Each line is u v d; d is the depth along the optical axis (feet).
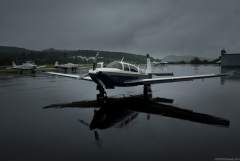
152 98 37.99
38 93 46.09
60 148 15.61
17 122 22.76
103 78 32.42
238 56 189.26
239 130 19.13
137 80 36.94
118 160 13.57
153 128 20.04
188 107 29.86
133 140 16.97
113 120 23.17
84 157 14.06
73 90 51.26
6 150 15.34
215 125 20.79
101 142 16.66
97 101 34.45
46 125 21.54
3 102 35.19
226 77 94.27
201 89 51.67
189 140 16.79
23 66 127.44
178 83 68.64
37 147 15.83
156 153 14.49
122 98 38.01
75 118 24.23
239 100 35.40
